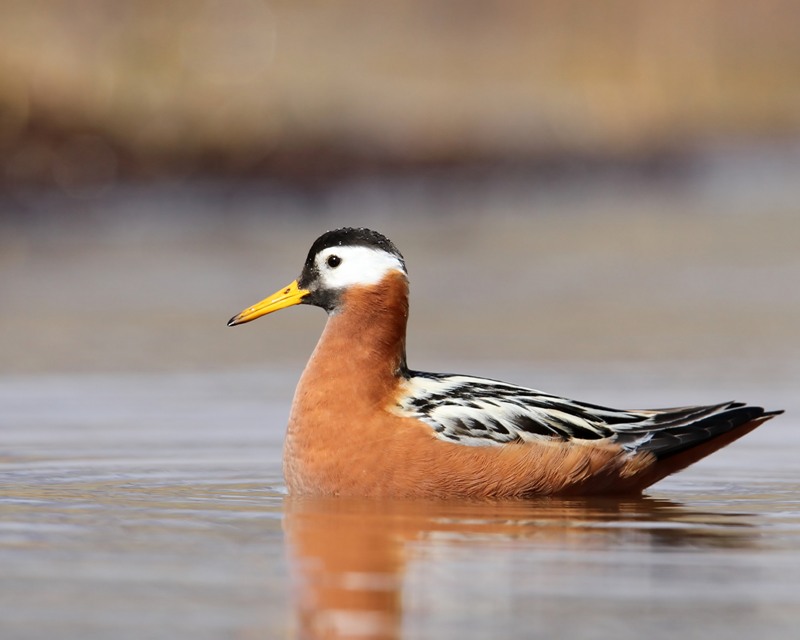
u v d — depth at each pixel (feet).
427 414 34.88
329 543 29.12
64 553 27.94
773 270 82.64
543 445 35.01
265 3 152.46
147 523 30.99
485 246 92.68
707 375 54.70
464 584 25.85
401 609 24.23
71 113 104.83
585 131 138.21
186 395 51.06
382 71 149.48
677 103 150.61
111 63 115.44
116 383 53.16
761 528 31.35
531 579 26.27
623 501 35.12
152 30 124.26
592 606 24.49
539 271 82.94
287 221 101.04
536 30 166.91
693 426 36.40
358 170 115.75
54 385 52.75
